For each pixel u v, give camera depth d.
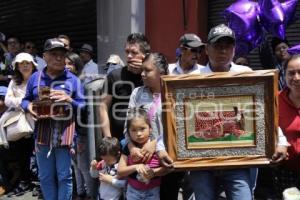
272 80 2.79
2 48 8.18
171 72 4.29
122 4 7.20
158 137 3.18
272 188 4.93
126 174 3.31
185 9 6.62
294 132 3.02
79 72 5.39
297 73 2.95
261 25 4.77
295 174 3.10
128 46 3.65
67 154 4.29
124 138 3.66
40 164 4.32
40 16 9.47
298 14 6.05
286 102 3.07
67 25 8.77
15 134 5.52
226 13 4.81
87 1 8.20
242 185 2.89
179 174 3.51
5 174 5.96
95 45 8.07
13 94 5.48
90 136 4.26
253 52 6.35
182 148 2.84
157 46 6.96
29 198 5.68
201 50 4.27
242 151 2.84
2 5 10.53
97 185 4.74
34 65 5.52
